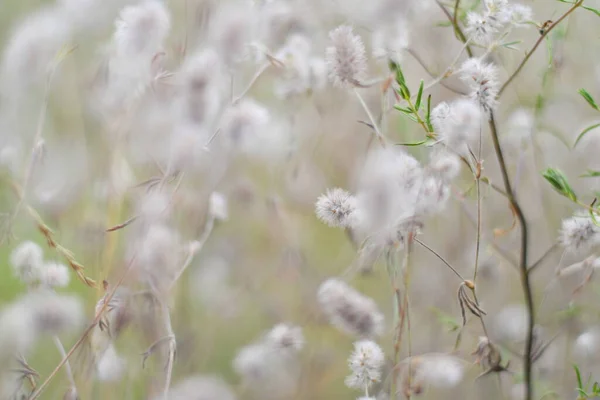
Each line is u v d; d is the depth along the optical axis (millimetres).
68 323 728
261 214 816
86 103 799
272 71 769
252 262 824
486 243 772
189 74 726
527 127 754
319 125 797
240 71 755
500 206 787
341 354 793
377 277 795
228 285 823
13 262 733
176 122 732
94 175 794
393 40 710
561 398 748
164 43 763
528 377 725
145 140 753
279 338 772
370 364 714
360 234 728
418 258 791
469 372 771
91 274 778
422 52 764
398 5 705
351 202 713
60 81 802
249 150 771
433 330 779
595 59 777
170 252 733
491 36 720
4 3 859
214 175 758
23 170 773
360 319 718
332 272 812
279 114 805
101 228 769
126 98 756
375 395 736
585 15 775
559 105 781
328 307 721
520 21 716
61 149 797
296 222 816
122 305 737
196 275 818
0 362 717
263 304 816
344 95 778
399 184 701
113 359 746
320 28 755
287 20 747
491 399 769
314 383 788
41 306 725
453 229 789
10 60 744
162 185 732
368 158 724
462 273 783
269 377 780
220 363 809
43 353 779
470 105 701
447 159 707
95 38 780
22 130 788
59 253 740
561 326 753
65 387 739
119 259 763
